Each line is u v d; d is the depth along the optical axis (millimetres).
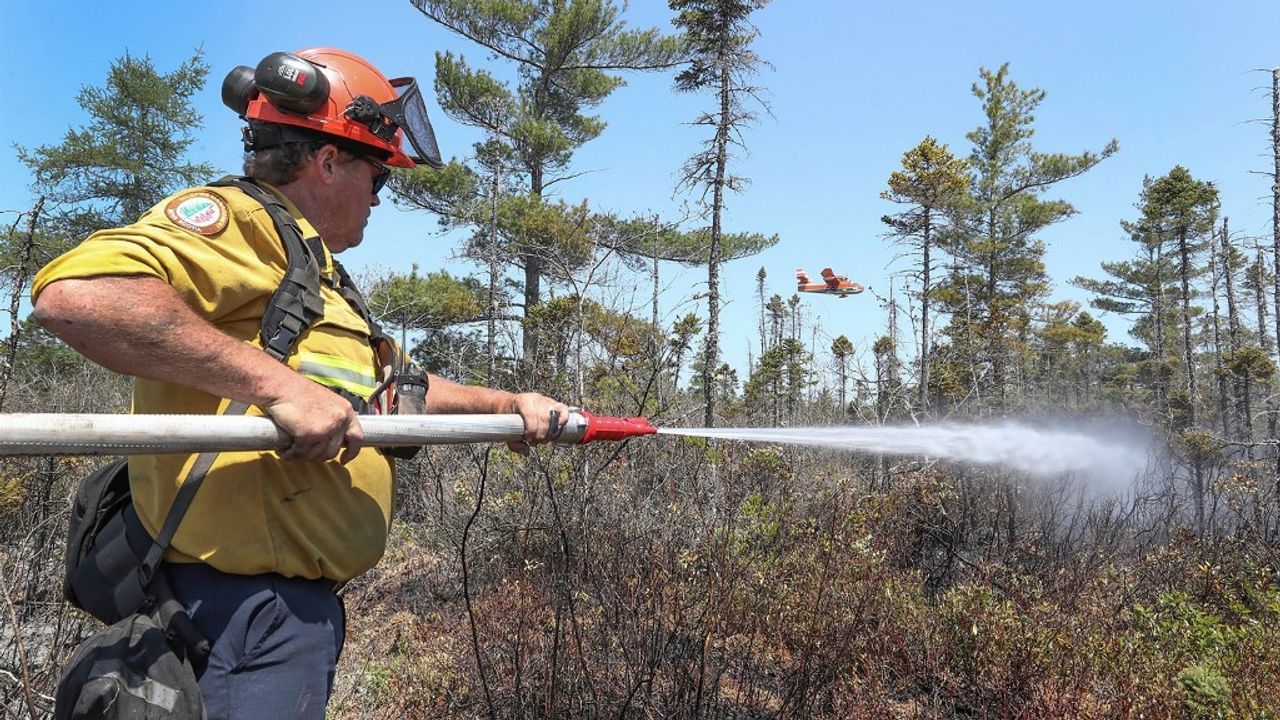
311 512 1449
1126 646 4504
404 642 4699
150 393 1408
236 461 1380
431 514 6508
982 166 28328
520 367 7238
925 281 17562
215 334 1241
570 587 4016
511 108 18469
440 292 16109
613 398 6594
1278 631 4836
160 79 17047
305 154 1608
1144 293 38844
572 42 19266
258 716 1348
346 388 1495
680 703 3617
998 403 14758
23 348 8094
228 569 1357
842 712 3893
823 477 7301
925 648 4551
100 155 15461
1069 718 4004
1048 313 33125
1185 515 8906
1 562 2859
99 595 1411
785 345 18328
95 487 1494
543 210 14438
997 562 6523
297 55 1675
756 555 4844
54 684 3092
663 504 5402
